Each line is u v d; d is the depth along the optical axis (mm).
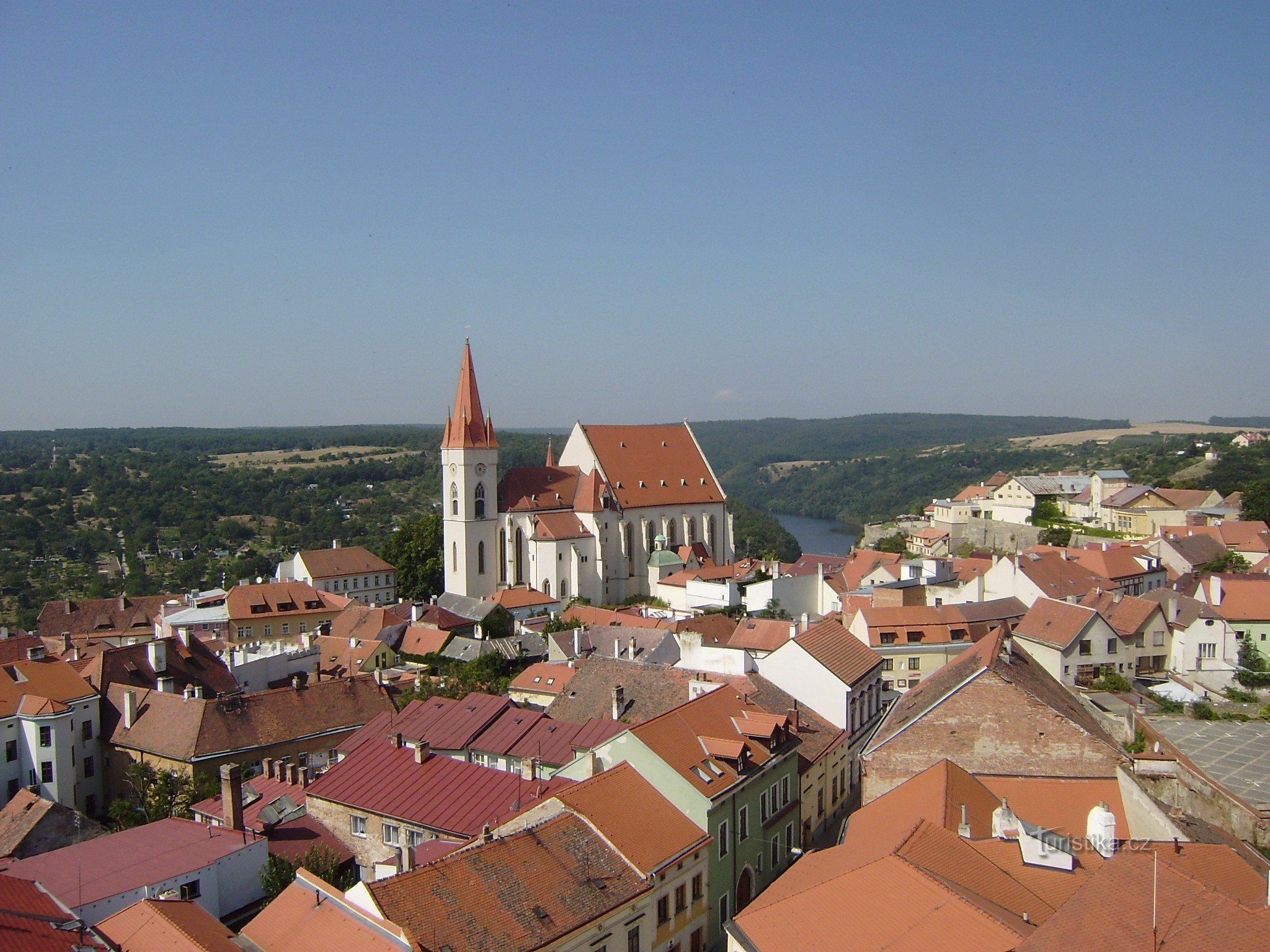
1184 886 29062
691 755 59594
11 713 88250
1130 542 191625
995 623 116375
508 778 64500
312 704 93750
